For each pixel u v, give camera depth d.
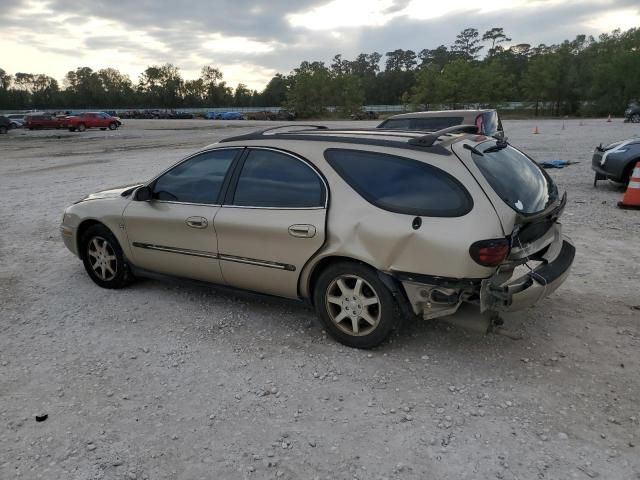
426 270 3.52
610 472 2.69
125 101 130.50
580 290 5.08
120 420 3.21
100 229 5.30
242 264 4.34
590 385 3.46
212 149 4.61
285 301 4.34
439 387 3.49
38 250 7.06
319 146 4.07
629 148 9.89
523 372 3.64
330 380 3.61
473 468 2.74
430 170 3.61
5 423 3.19
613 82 69.19
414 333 4.23
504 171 3.79
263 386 3.55
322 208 3.90
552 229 4.15
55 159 21.03
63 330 4.48
